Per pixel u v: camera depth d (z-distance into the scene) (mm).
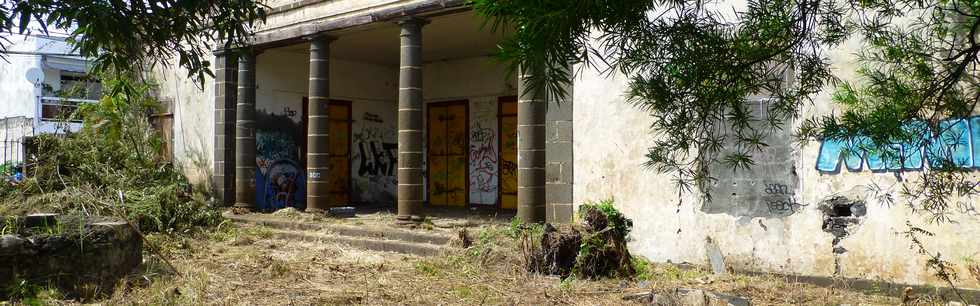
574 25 3367
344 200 18250
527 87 3398
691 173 4340
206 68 5297
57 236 7363
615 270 9055
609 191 10320
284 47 16578
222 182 16359
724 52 3879
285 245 12133
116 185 13227
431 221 12953
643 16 3689
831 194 8695
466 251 10281
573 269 8992
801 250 8906
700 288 8391
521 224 10469
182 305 7336
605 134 10375
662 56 3824
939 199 4812
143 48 5180
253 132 15953
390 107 19344
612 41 3916
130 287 7977
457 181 17953
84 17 4500
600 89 10430
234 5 5312
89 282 7574
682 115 3873
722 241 9430
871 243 8414
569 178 10734
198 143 17125
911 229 7535
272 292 8219
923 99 4102
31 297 6980
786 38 4078
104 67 4898
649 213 9977
